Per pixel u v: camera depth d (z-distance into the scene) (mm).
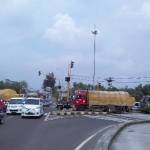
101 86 108062
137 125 36812
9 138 23922
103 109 68125
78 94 68750
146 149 20094
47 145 20719
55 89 151125
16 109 50812
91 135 26359
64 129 30828
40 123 36562
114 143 22516
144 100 68062
